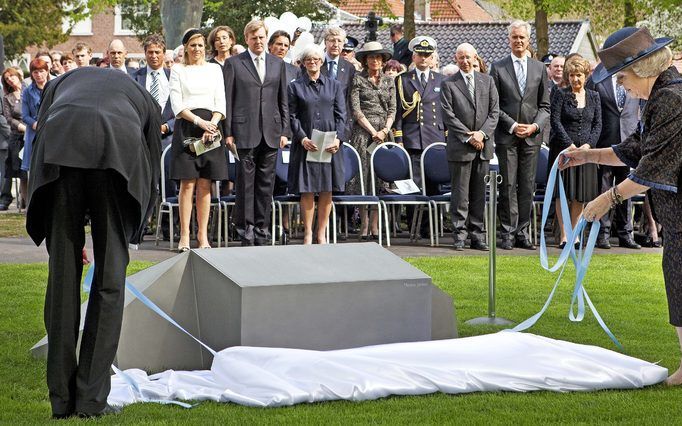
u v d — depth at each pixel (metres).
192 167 14.90
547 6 31.75
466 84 16.34
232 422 6.56
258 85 15.63
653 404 7.17
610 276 13.64
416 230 17.52
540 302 11.55
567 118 16.61
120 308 6.68
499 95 16.62
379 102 17.77
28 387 7.64
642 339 9.60
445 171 17.55
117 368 7.78
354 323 8.23
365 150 17.66
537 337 8.32
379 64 17.84
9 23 59.28
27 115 21.14
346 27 52.94
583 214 8.42
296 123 15.84
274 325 8.00
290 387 7.16
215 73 15.06
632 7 33.16
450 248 16.56
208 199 15.16
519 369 7.70
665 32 48.41
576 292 8.92
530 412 6.90
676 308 7.96
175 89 14.90
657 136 7.80
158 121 6.93
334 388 7.23
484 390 7.52
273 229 16.11
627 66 7.97
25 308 10.69
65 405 6.64
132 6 54.56
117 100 6.60
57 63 22.31
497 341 8.12
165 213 17.06
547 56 20.48
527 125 16.41
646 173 7.86
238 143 15.59
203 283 8.34
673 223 7.92
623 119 17.16
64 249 6.55
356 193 17.48
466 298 11.70
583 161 8.88
